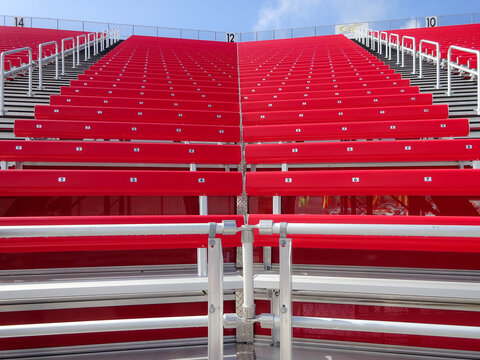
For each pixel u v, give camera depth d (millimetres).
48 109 3438
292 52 11773
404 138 3100
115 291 1574
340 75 6688
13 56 7699
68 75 6395
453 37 11734
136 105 4035
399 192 1940
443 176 1892
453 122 2951
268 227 1070
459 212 2094
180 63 9633
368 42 11969
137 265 1993
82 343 1769
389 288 1550
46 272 1922
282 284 1083
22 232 998
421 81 5641
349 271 1948
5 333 1043
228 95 4871
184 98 4754
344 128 3104
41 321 1760
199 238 1632
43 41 11844
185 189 2033
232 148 2598
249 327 1794
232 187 2076
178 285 1626
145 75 6715
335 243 1614
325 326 1082
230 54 12586
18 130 2943
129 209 2225
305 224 1065
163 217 1670
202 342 1824
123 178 1998
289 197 2213
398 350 1729
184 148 2557
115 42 13750
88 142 2482
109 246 1582
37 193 1941
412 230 1011
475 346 1689
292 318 1096
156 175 2021
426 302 1716
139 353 1743
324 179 2004
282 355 1081
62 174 1960
